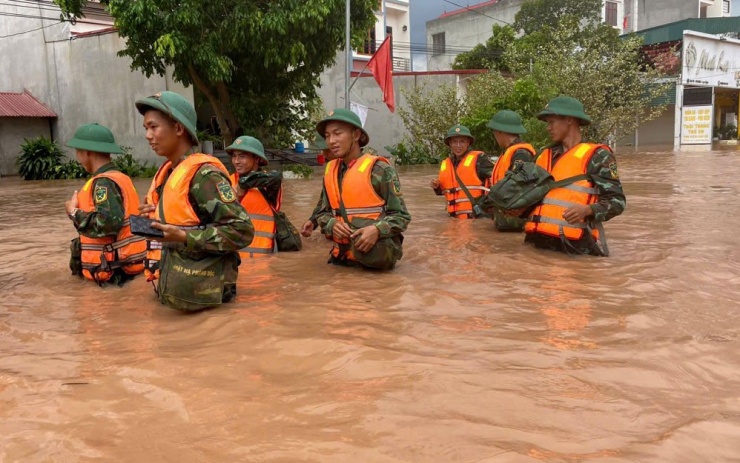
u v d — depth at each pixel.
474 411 2.30
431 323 3.50
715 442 2.05
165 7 16.31
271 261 5.52
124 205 4.68
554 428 2.16
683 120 37.66
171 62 17.70
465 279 4.66
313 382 2.62
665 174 15.28
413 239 6.56
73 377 2.75
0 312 4.02
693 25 38.69
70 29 23.75
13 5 24.98
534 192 5.58
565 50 26.55
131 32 16.62
